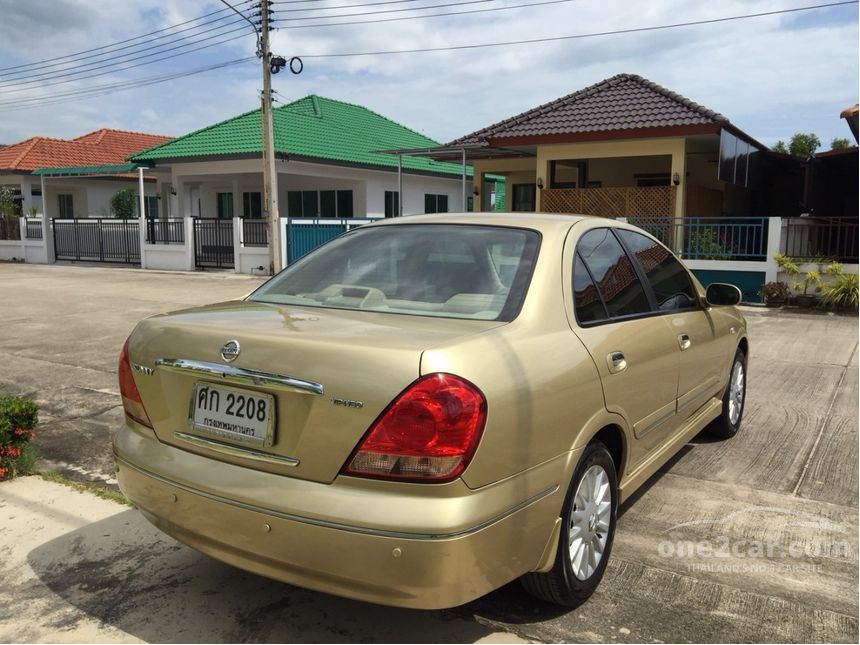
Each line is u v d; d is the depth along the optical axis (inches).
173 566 135.9
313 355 97.7
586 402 115.2
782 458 194.9
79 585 129.0
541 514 104.7
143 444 116.2
